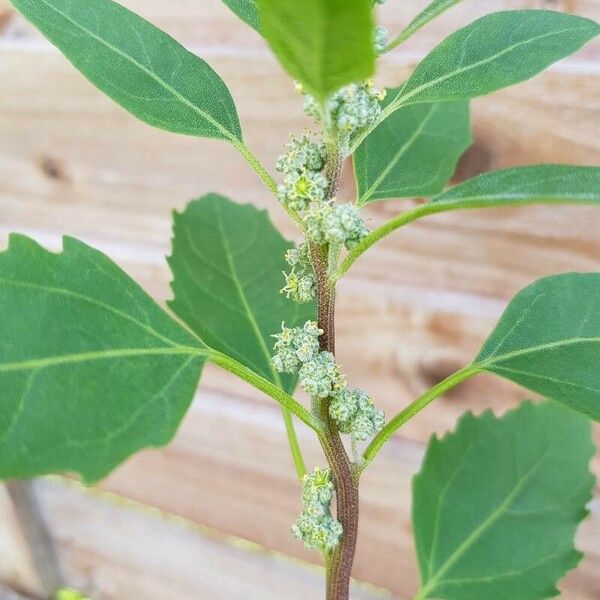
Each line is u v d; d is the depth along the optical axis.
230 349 0.16
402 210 0.22
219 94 0.13
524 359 0.13
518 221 0.21
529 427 0.18
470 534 0.17
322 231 0.11
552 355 0.13
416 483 0.18
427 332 0.24
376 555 0.28
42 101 0.26
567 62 0.19
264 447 0.28
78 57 0.12
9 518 0.36
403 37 0.12
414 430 0.25
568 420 0.18
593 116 0.19
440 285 0.23
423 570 0.17
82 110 0.25
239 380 0.27
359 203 0.14
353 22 0.08
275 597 0.32
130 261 0.28
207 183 0.25
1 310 0.10
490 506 0.18
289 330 0.12
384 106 0.15
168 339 0.11
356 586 0.30
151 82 0.12
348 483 0.12
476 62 0.12
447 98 0.12
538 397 0.23
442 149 0.15
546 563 0.17
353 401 0.12
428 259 0.23
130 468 0.32
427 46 0.20
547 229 0.21
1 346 0.10
